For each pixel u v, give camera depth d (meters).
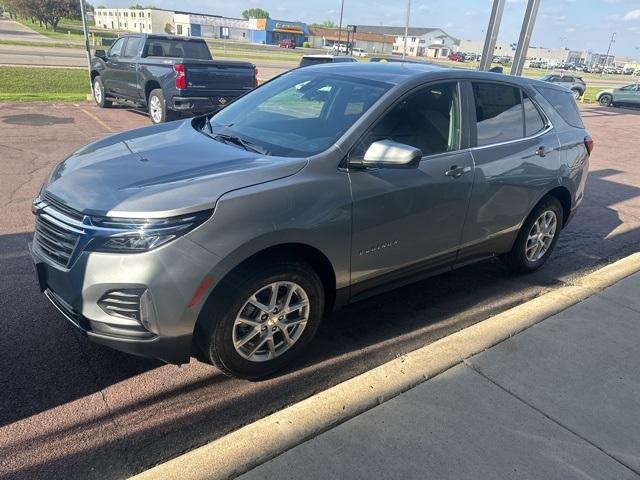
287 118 3.69
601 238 6.23
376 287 3.55
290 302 3.08
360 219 3.18
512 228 4.43
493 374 3.15
